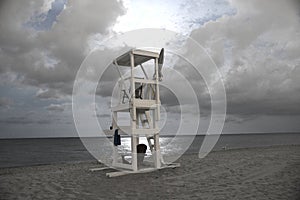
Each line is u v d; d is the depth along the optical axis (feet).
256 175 24.59
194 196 16.99
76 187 20.44
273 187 19.20
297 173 25.31
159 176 24.61
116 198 16.92
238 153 48.11
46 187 20.66
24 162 76.54
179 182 21.71
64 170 29.78
